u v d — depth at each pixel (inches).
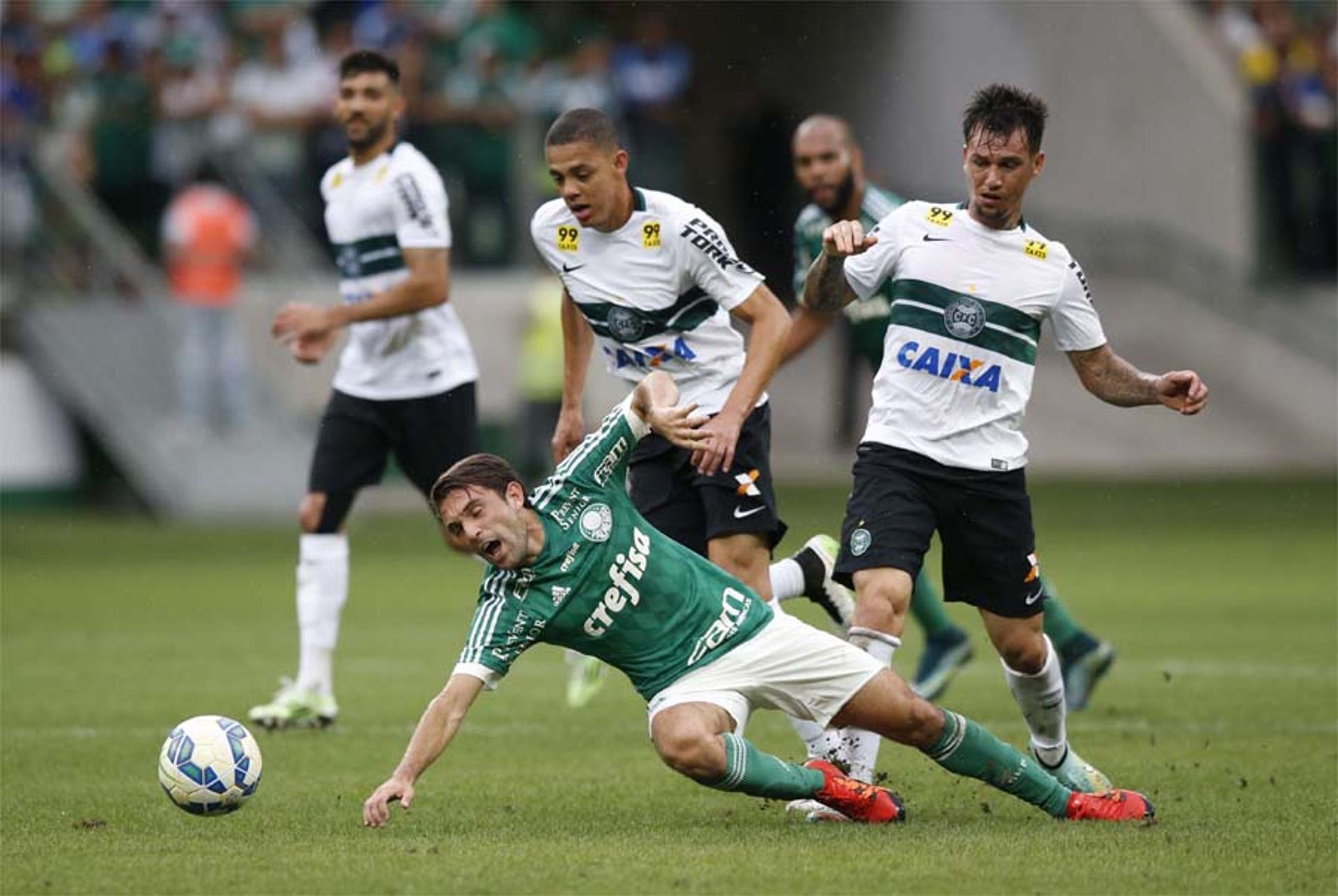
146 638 1833.2
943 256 974.4
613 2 3922.2
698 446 879.7
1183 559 2573.8
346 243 1374.3
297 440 3228.3
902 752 1173.7
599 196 1052.5
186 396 3157.0
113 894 765.9
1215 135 4151.1
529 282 3457.2
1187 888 766.5
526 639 876.0
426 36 3479.3
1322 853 832.3
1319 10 4352.9
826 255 987.9
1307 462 4077.3
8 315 3230.8
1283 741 1208.2
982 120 960.3
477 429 1387.8
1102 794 935.0
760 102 4323.3
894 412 978.7
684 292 1081.4
